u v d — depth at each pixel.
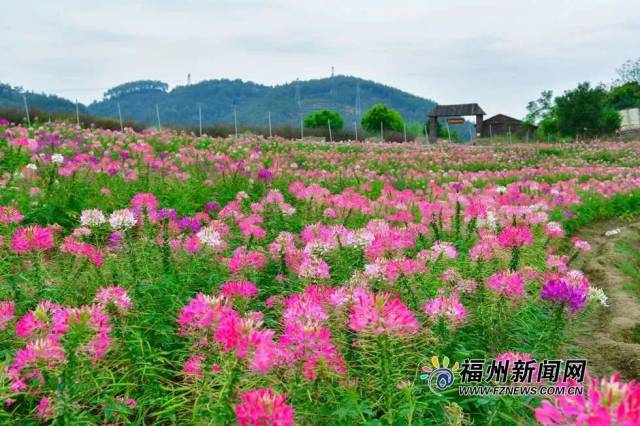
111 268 4.30
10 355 3.12
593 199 11.98
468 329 3.61
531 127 57.50
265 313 4.16
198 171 10.14
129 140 15.61
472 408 3.10
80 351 2.70
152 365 3.30
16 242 3.71
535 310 3.79
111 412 2.86
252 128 35.47
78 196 7.29
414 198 7.95
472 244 5.43
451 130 65.00
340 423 2.52
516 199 8.27
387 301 2.50
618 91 72.12
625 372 4.43
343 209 7.00
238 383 2.41
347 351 2.94
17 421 2.74
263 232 5.25
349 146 25.16
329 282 3.92
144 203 5.94
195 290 4.22
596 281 7.26
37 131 13.97
